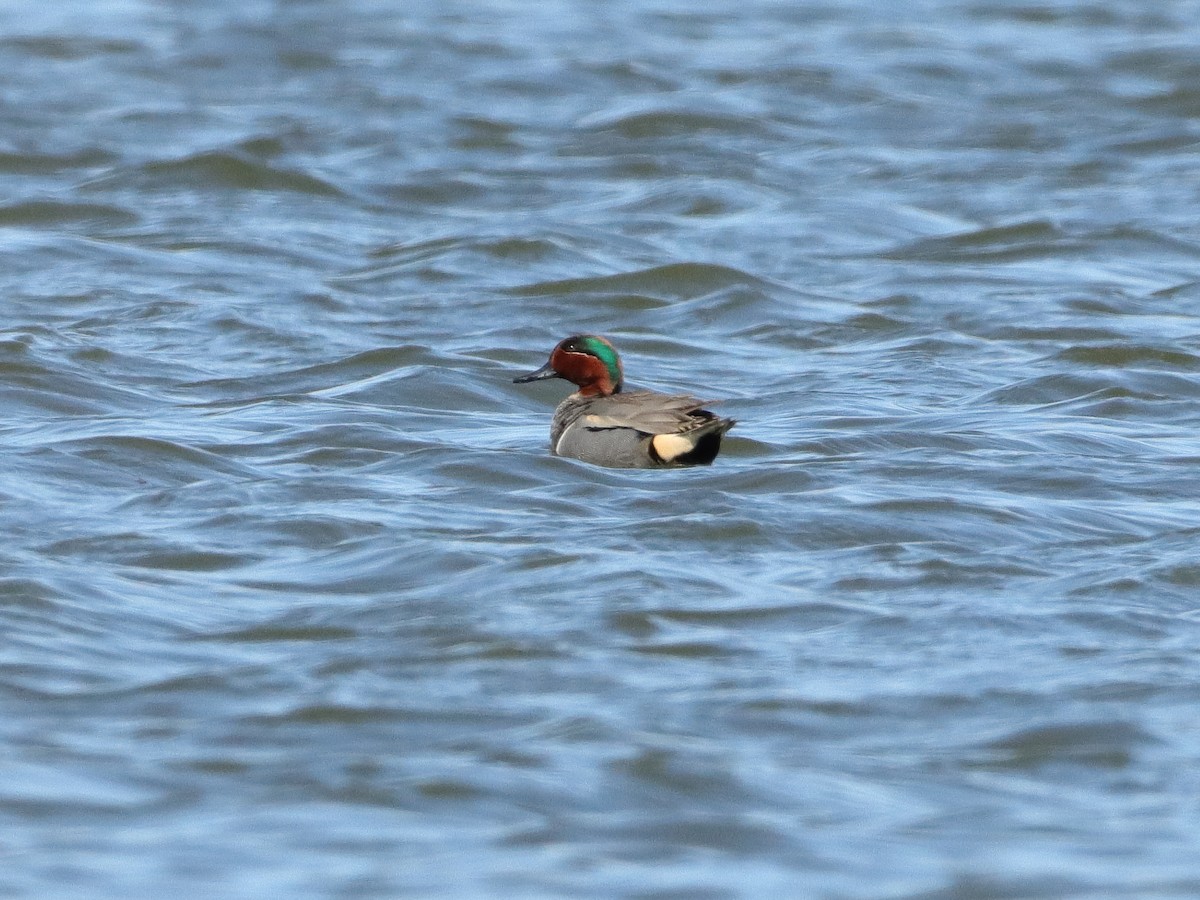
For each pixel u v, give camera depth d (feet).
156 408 64.69
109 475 53.62
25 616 39.96
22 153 114.73
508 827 30.50
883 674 37.45
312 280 87.86
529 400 67.51
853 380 71.10
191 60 142.72
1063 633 39.91
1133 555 45.96
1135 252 95.91
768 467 54.60
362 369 71.36
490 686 36.58
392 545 45.98
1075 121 128.67
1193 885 28.35
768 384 70.79
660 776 32.37
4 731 34.04
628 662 37.93
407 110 128.98
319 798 31.45
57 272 87.04
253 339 76.59
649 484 52.85
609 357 59.06
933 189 110.83
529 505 50.57
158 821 30.53
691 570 44.01
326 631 39.93
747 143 122.01
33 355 69.72
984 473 54.80
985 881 28.55
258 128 123.13
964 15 166.81
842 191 110.11
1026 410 65.82
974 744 34.12
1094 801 31.81
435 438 60.29
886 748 33.96
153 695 36.09
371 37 151.64
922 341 77.51
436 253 92.38
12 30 154.30
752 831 30.40
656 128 124.47
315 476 53.57
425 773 32.30
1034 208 105.91
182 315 79.71
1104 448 59.41
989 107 132.98
